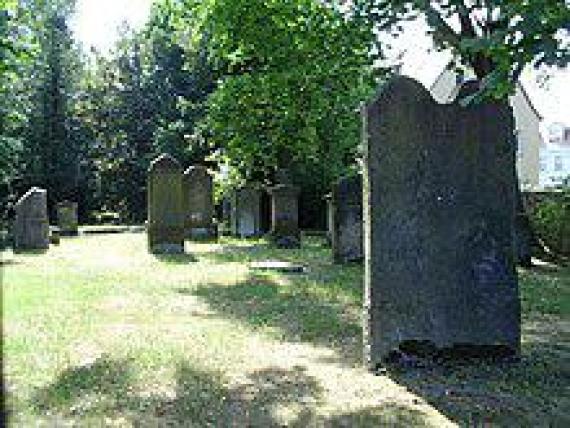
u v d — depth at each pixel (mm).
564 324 9250
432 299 6746
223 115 22656
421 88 6742
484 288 6855
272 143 24344
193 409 5613
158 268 14078
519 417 5547
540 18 5434
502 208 6906
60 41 40719
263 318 9109
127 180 40812
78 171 39719
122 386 6129
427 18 7750
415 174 6723
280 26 19625
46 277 12633
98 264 14867
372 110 6676
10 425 5230
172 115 40594
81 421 5340
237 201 23156
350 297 10773
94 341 7695
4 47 10445
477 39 5695
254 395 5961
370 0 13062
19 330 8117
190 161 36156
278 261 15508
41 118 38906
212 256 16594
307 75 19750
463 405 5785
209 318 9094
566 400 5949
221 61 30266
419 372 6637
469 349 6824
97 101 43062
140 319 8953
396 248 6711
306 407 5691
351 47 17359
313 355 7336
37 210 18656
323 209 28562
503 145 6902
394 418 5477
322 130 25844
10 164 27422
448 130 6789
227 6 19516
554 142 60844
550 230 19156
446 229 6781
